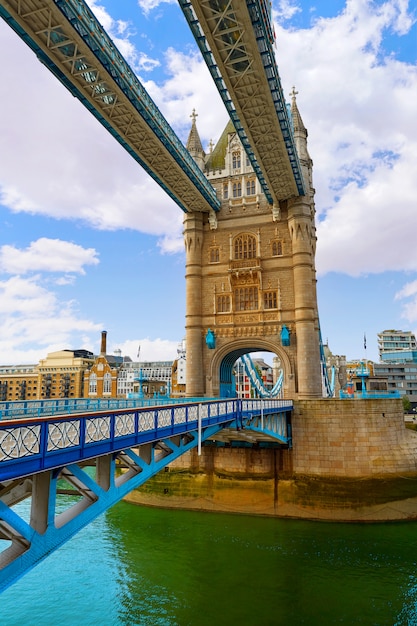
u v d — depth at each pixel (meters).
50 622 18.64
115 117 32.88
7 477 9.00
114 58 27.55
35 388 149.75
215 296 47.03
